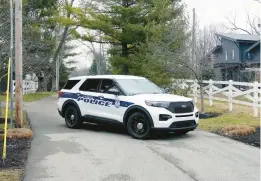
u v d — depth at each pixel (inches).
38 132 435.5
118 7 898.7
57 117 588.4
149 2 902.4
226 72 1456.7
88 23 940.6
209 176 254.5
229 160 301.3
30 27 734.5
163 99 386.0
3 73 614.2
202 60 616.1
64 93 483.2
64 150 333.7
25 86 1192.8
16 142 364.5
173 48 641.0
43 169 270.2
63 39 1307.8
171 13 792.9
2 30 518.9
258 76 1058.7
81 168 273.3
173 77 682.2
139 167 276.4
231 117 541.6
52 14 962.7
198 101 786.8
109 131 446.6
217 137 410.9
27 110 687.7
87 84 458.9
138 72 866.1
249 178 251.1
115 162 290.8
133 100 396.8
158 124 376.5
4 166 273.6
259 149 348.8
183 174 258.5
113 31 928.3
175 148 345.1
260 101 535.5
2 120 489.7
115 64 941.8
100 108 432.8
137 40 906.1
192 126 399.5
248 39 1416.1
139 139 390.3
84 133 429.7
